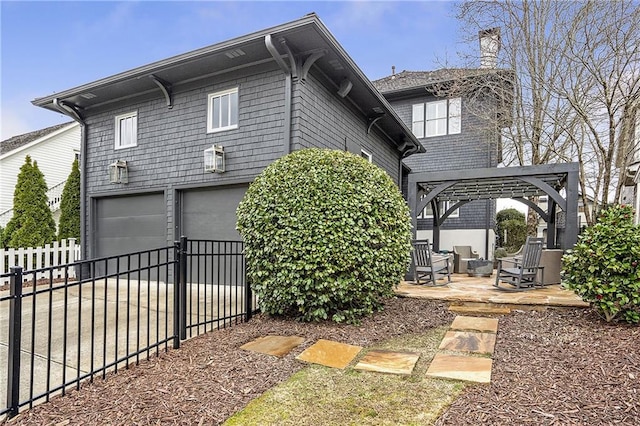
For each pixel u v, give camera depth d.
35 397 2.45
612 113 7.12
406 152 12.28
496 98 11.02
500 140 11.87
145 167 8.13
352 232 4.17
